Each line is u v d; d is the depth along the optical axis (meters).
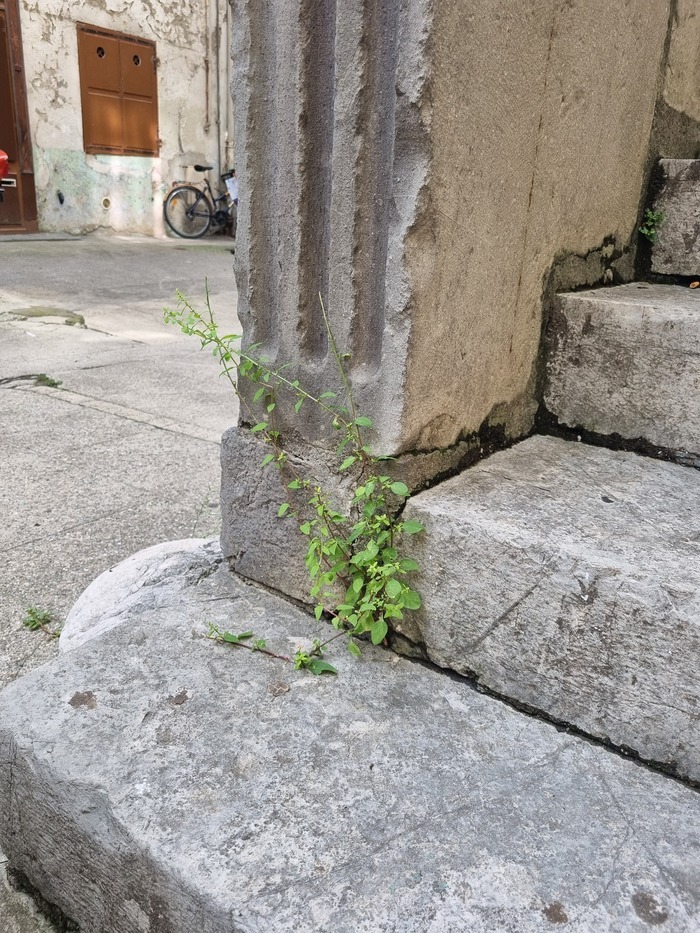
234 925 0.99
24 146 10.21
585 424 1.84
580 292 1.87
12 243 9.77
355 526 1.47
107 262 8.88
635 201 2.10
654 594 1.18
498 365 1.67
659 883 1.03
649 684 1.21
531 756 1.25
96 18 10.45
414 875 1.03
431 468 1.53
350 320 1.45
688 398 1.68
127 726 1.28
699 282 2.14
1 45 9.70
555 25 1.51
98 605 1.89
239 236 1.55
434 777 1.19
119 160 11.42
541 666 1.32
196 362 4.98
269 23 1.40
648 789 1.19
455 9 1.22
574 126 1.69
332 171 1.38
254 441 1.65
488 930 0.96
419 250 1.33
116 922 1.18
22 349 5.07
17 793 1.28
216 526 2.71
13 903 1.32
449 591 1.40
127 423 3.77
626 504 1.48
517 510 1.42
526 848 1.07
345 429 1.50
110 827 1.13
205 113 12.34
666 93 2.12
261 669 1.44
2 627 2.10
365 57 1.29
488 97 1.37
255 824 1.11
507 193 1.51
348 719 1.31
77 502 2.86
